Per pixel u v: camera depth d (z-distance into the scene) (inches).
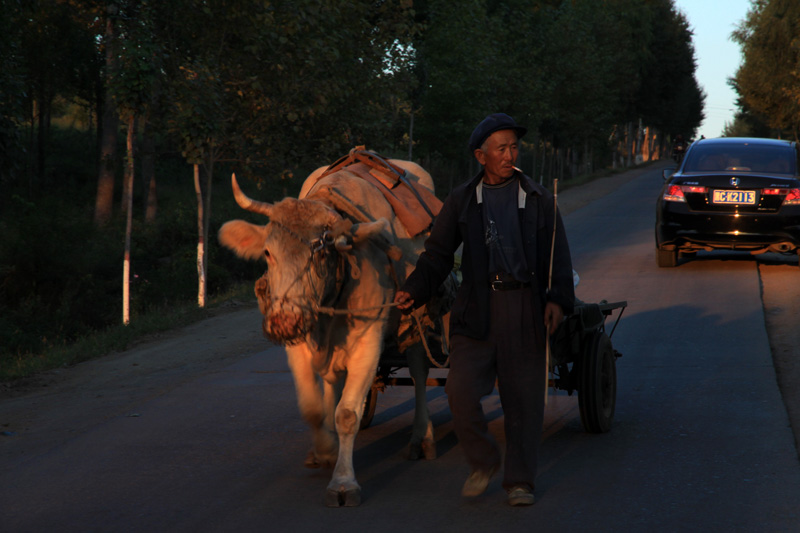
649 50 2751.0
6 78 510.9
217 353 381.4
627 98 2564.0
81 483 205.9
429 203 229.8
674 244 523.5
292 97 559.2
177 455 226.8
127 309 511.5
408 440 237.8
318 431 206.8
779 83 1824.6
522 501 177.9
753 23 1854.1
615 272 541.0
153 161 1023.6
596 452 217.9
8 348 530.9
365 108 661.3
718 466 202.8
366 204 205.2
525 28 1485.0
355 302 184.2
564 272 174.6
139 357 387.9
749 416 243.8
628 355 329.4
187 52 556.1
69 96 1491.1
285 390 299.0
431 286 181.8
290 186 641.6
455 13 1264.8
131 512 184.2
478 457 177.8
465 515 177.0
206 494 195.0
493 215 174.9
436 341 225.0
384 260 196.4
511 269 172.9
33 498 195.9
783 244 499.5
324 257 168.4
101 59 1304.1
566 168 2610.7
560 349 218.1
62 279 682.2
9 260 671.1
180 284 700.7
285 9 536.4
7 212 967.0
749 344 338.3
